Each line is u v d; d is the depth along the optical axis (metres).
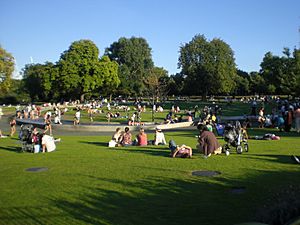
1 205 9.01
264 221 5.77
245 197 9.20
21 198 9.59
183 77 106.00
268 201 8.26
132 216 7.97
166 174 12.27
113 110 64.44
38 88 110.75
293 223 4.93
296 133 26.09
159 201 9.07
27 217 8.07
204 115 40.38
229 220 7.57
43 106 78.00
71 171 13.11
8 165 14.65
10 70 68.69
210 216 7.85
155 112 61.03
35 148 18.39
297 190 6.89
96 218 7.89
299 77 63.59
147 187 10.51
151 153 17.59
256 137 22.59
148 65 118.25
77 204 8.96
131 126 33.53
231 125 16.91
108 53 121.12
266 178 11.23
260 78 110.12
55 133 31.22
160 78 96.06
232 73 98.81
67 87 85.69
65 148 20.03
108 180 11.51
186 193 9.77
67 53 88.06
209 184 10.70
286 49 74.75
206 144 15.86
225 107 66.19
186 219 7.70
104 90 99.50
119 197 9.51
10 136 27.94
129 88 109.44
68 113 57.69
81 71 86.69
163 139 21.58
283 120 29.14
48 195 9.84
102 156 16.73
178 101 90.25
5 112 66.06
